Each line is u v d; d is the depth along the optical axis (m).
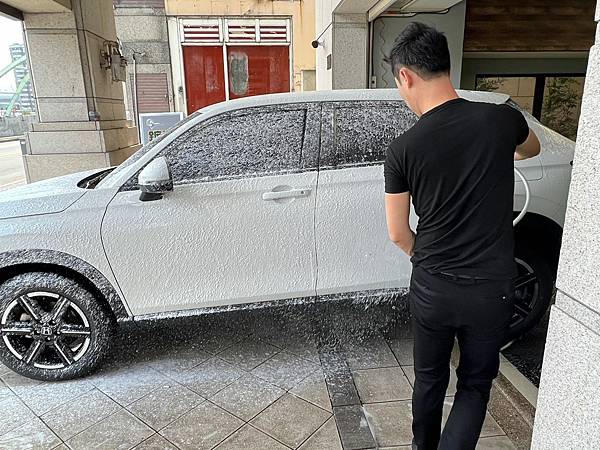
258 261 2.50
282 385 2.51
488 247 1.53
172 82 9.53
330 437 2.12
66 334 2.55
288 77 9.77
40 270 2.53
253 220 2.46
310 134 2.50
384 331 2.92
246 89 9.75
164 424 2.24
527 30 5.85
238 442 2.11
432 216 1.56
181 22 9.31
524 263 2.62
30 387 2.56
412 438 2.08
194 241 2.45
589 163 1.19
